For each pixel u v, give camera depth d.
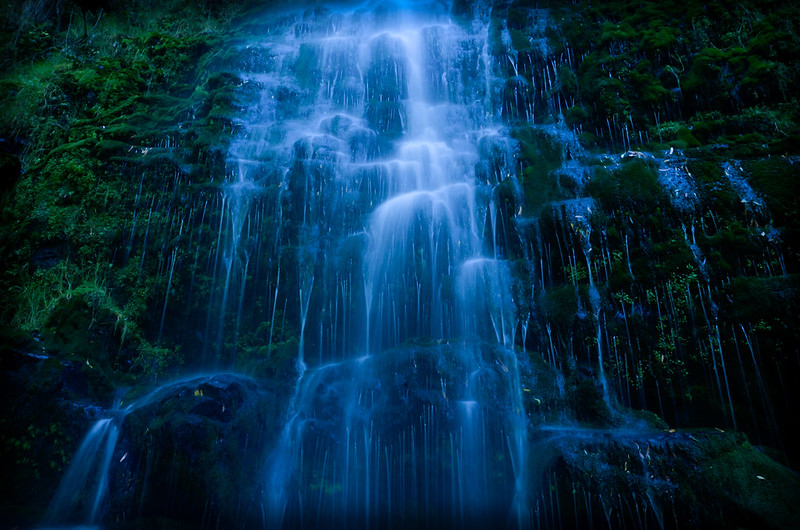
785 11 7.71
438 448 5.04
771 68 7.15
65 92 8.68
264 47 9.89
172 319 6.73
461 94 9.11
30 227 6.95
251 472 4.97
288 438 5.25
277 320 6.64
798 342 5.13
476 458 5.04
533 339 6.04
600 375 5.71
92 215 7.09
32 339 5.80
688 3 8.39
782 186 5.81
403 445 5.07
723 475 4.26
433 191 7.18
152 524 4.73
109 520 4.82
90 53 10.61
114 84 8.87
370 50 9.52
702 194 6.03
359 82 9.31
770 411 5.20
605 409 5.42
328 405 5.34
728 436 4.60
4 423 5.19
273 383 5.75
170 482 4.74
